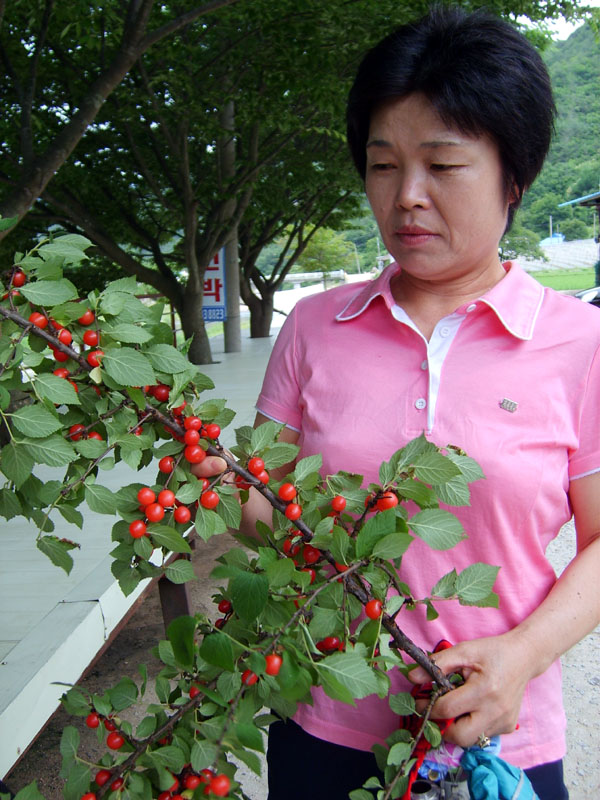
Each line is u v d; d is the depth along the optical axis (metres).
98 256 12.39
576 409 1.27
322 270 26.98
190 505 1.18
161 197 10.79
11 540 3.74
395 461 1.14
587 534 1.31
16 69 8.41
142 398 1.11
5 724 2.12
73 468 1.13
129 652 3.78
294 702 0.97
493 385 1.26
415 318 1.36
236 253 13.12
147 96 8.76
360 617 1.28
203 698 1.01
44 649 2.51
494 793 1.07
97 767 1.04
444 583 1.13
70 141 5.30
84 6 6.03
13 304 1.12
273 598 0.99
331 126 10.16
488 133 1.18
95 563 3.34
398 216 1.25
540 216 57.69
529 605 1.29
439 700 1.12
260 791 2.74
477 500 1.24
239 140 12.29
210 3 5.61
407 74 1.16
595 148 55.84
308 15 7.50
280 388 1.50
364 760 1.34
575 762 2.82
